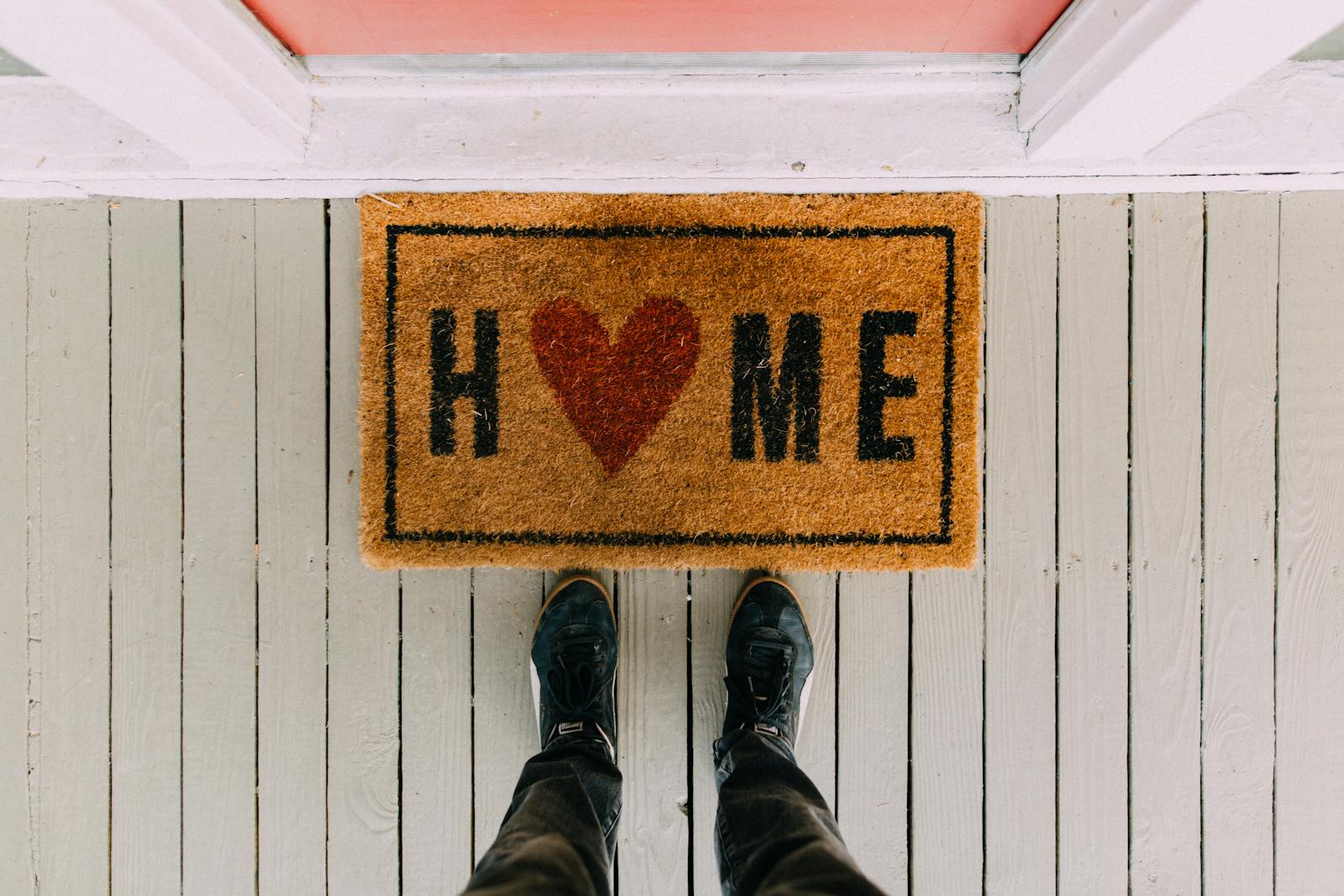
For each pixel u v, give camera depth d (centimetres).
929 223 117
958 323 118
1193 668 120
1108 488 120
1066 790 120
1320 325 119
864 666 121
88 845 120
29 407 119
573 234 118
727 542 120
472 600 121
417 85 110
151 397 119
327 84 109
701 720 121
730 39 104
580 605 118
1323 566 120
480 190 117
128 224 118
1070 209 119
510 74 109
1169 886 120
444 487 119
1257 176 114
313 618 120
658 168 113
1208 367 119
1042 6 97
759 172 113
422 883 120
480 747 121
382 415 118
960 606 120
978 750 120
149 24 82
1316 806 121
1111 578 120
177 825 120
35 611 120
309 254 119
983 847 120
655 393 119
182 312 119
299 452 120
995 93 111
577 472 119
